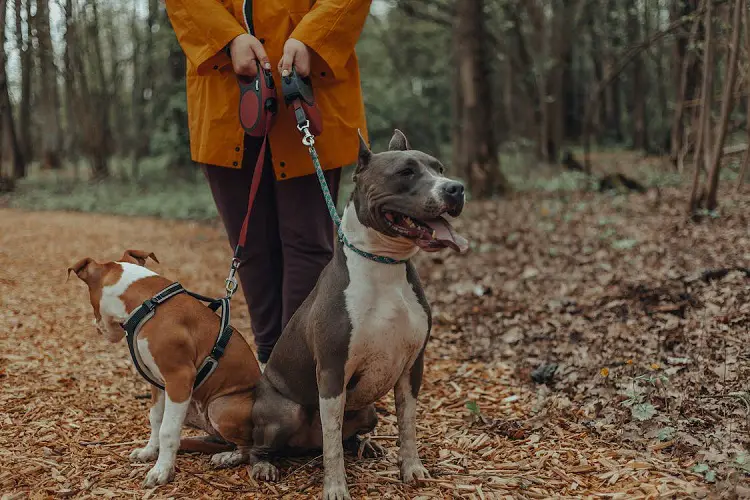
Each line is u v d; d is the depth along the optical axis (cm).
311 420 313
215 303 332
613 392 384
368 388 292
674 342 446
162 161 2344
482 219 1048
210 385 317
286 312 389
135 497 288
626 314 517
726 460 292
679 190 1105
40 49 1425
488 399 411
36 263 923
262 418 309
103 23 2355
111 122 2919
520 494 285
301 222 380
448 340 537
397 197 266
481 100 1366
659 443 322
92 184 2048
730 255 630
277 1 358
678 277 564
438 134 2172
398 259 278
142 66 2383
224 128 371
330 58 349
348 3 348
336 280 282
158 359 302
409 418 299
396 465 317
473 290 649
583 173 1470
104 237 1187
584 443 334
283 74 333
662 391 372
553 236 844
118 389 428
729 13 827
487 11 1697
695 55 1041
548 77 2011
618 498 276
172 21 361
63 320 604
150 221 1435
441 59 2469
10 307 653
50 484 298
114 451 333
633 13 1752
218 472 313
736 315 465
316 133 339
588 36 2248
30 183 2139
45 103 2597
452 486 292
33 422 367
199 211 1496
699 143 818
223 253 1015
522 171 1736
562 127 2352
